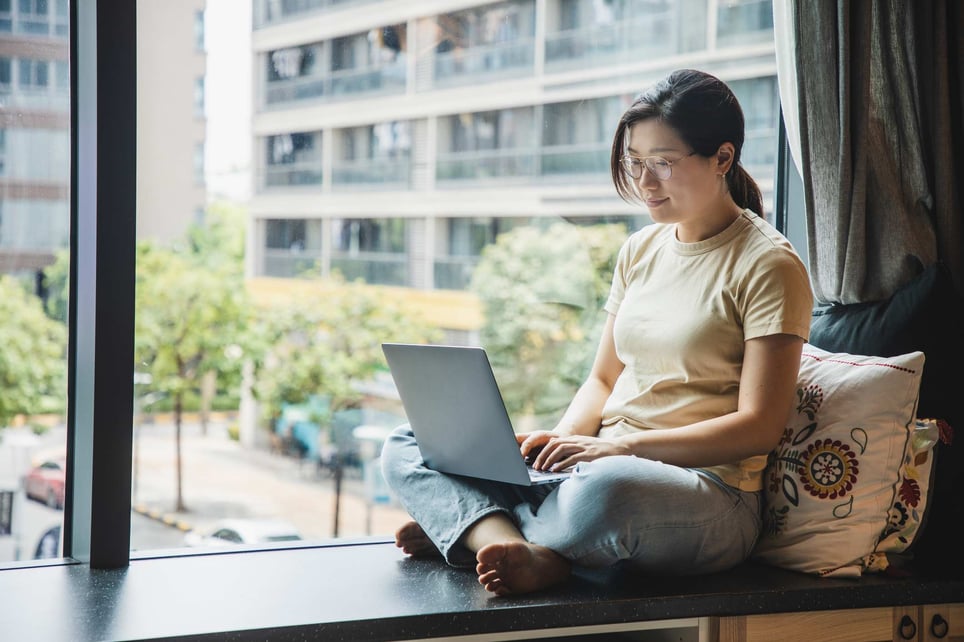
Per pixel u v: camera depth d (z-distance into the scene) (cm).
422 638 131
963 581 156
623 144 166
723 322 156
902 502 160
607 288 277
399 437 171
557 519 146
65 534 176
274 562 162
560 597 140
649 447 149
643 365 165
